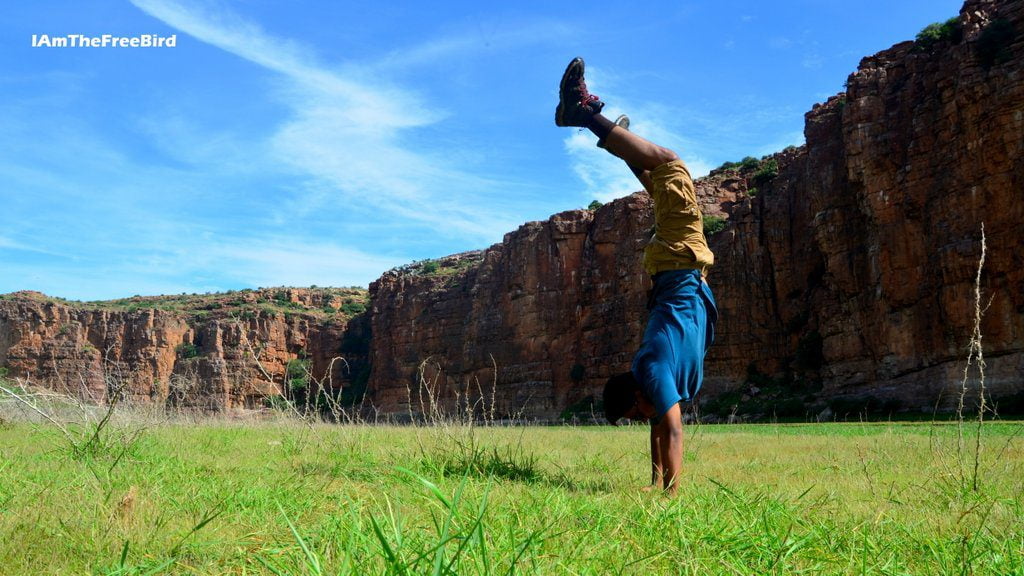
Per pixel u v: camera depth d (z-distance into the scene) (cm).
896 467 799
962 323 4122
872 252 4800
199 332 12175
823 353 5212
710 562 331
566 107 704
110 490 513
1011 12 4175
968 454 909
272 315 12350
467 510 429
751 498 530
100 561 339
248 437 1305
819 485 643
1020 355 3862
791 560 346
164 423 1265
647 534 388
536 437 1541
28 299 12325
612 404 693
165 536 386
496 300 8675
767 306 6106
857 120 4878
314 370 12169
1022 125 3969
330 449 995
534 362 7944
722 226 6550
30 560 347
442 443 915
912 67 4772
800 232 5969
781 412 5247
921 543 375
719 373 6162
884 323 4659
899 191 4634
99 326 12075
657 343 659
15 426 1326
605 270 7606
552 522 403
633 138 695
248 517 439
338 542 344
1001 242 4000
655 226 712
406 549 319
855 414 4550
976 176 4153
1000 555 344
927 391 4297
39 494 496
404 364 10069
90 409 942
